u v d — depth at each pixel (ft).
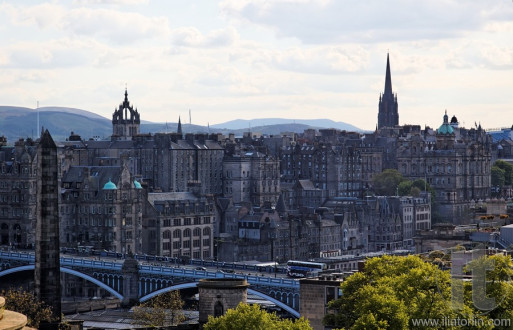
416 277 577.43
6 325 276.00
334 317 621.72
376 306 553.23
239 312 578.25
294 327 565.12
